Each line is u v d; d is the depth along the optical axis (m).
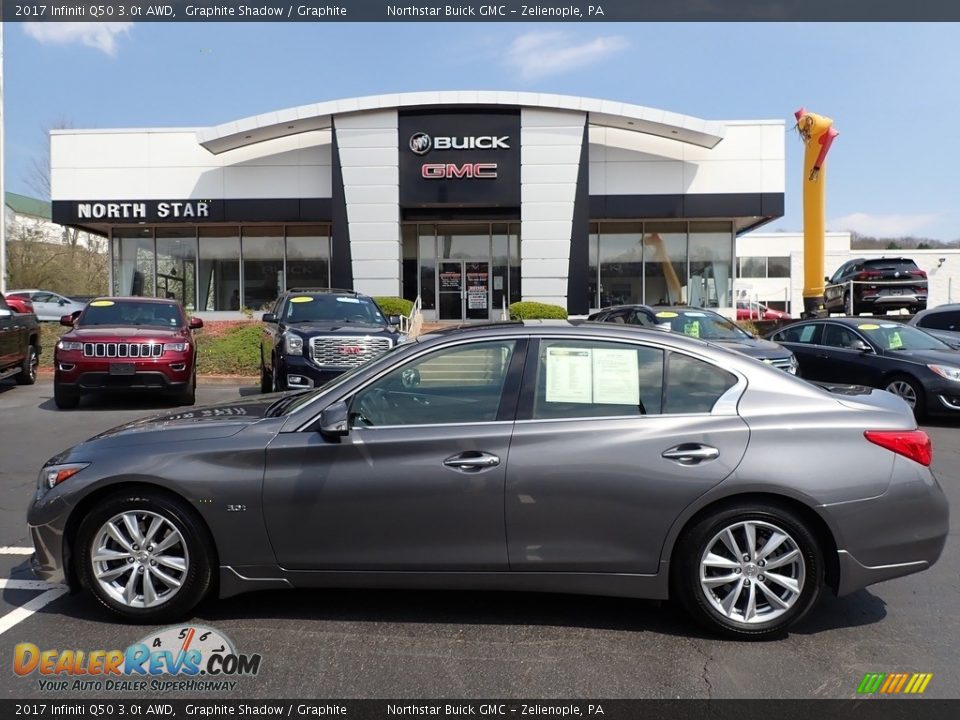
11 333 13.23
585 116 22.12
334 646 3.75
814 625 4.02
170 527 3.90
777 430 3.74
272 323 12.02
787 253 45.78
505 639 3.83
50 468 4.05
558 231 22.38
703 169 23.14
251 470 3.86
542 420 3.85
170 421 4.30
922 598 4.40
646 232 24.81
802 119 22.33
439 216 23.66
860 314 21.58
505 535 3.78
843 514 3.67
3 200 21.03
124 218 23.62
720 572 3.77
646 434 3.76
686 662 3.59
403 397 4.01
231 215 23.55
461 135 22.42
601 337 4.01
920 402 10.52
